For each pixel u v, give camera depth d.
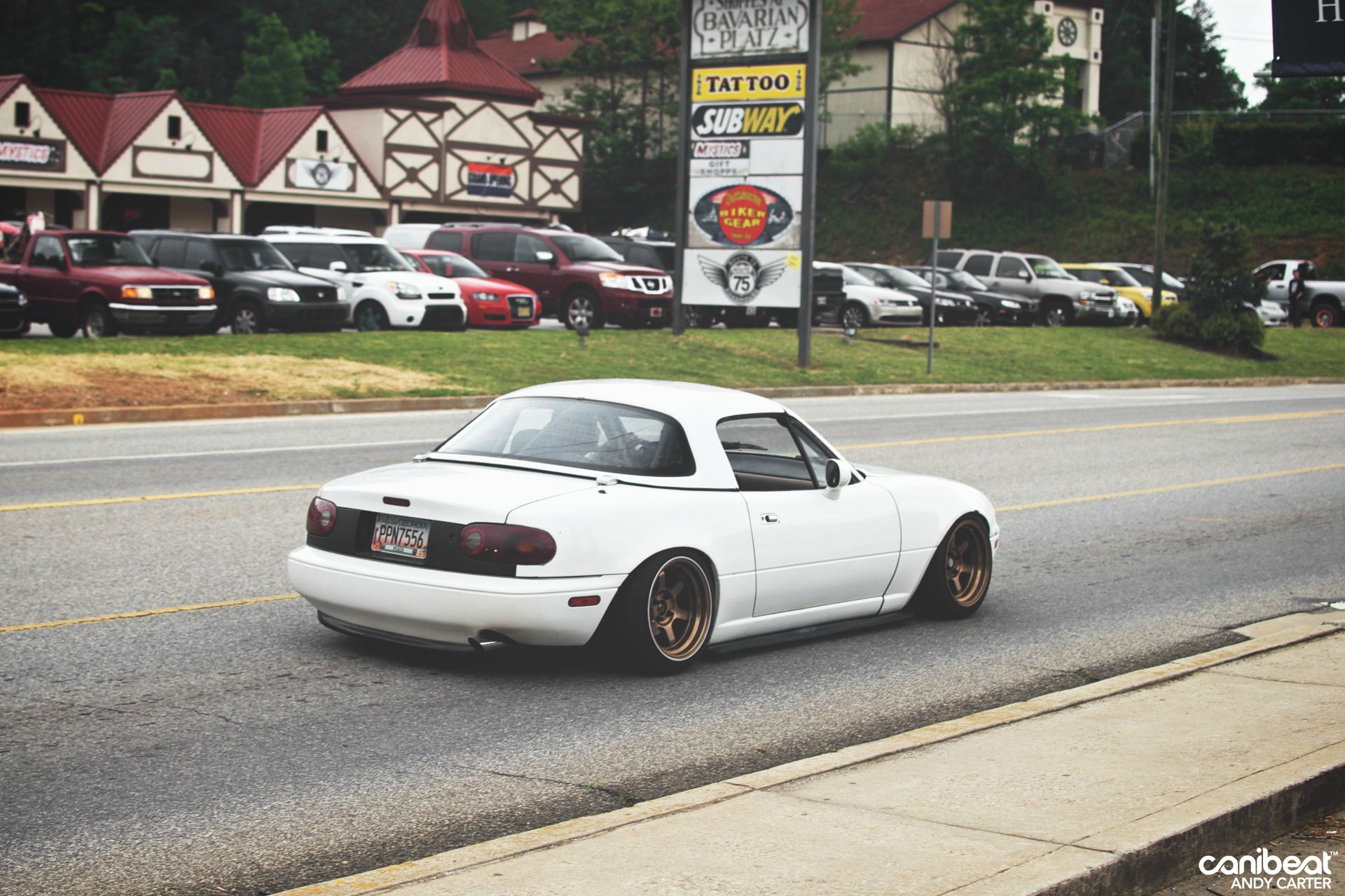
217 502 11.83
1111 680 7.09
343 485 7.27
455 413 20.03
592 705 6.73
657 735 6.30
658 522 7.04
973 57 64.00
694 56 28.91
